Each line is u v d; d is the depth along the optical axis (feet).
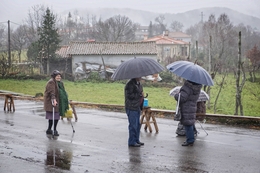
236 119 45.88
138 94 33.22
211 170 26.07
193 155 30.45
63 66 168.45
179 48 276.00
